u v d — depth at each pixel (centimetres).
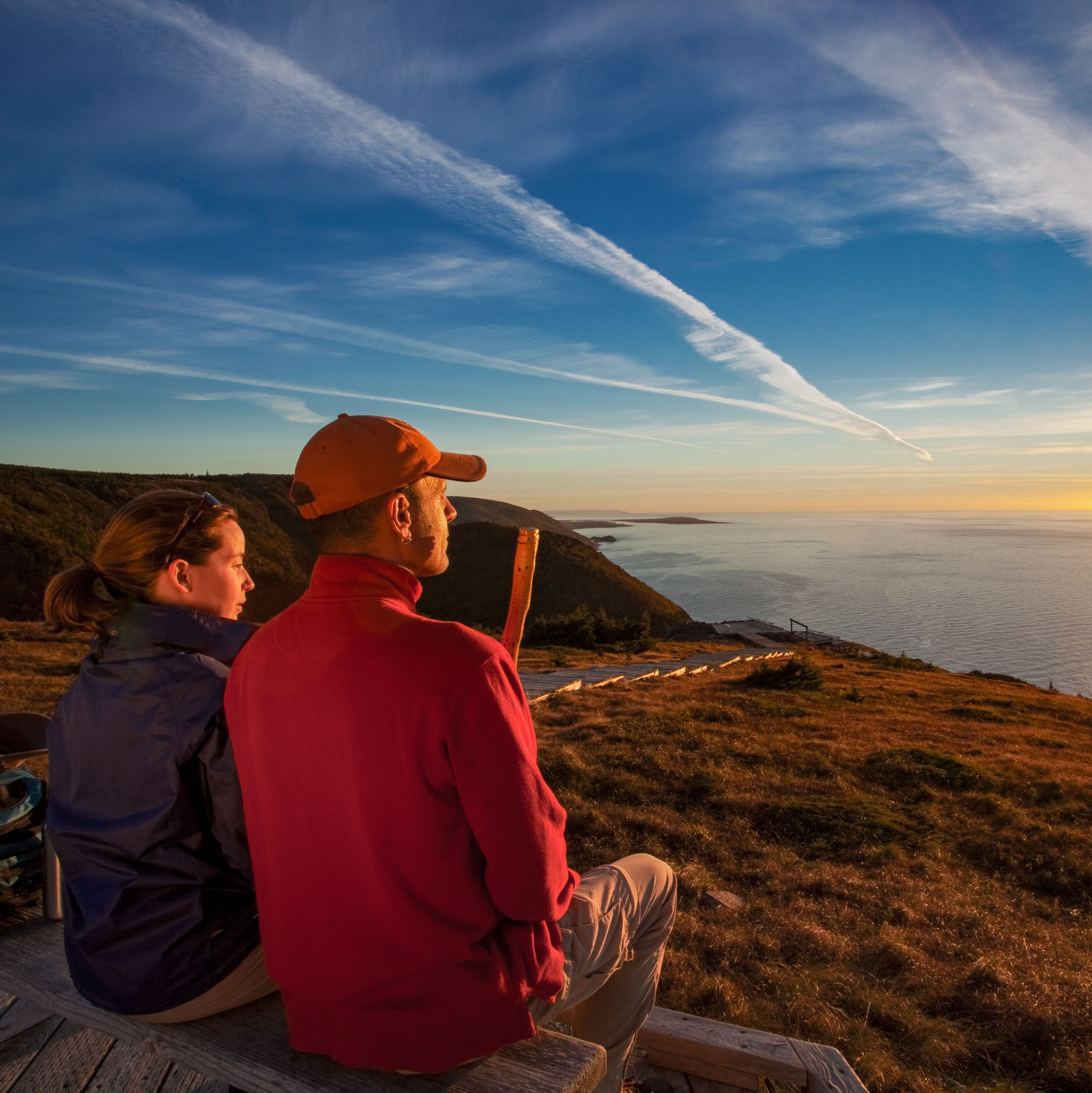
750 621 6034
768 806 922
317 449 119
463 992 110
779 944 522
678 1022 279
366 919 109
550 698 1697
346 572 117
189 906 127
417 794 104
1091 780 1137
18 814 176
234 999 137
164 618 127
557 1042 130
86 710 126
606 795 948
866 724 1658
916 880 712
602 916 152
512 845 104
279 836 115
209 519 140
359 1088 119
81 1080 202
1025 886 734
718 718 1565
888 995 450
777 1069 256
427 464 126
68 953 133
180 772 125
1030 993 454
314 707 108
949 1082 375
